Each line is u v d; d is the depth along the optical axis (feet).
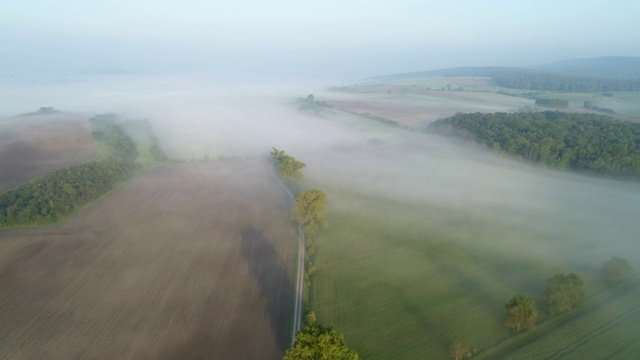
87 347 184.96
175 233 297.53
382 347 181.37
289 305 213.25
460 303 212.43
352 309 208.23
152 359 176.96
